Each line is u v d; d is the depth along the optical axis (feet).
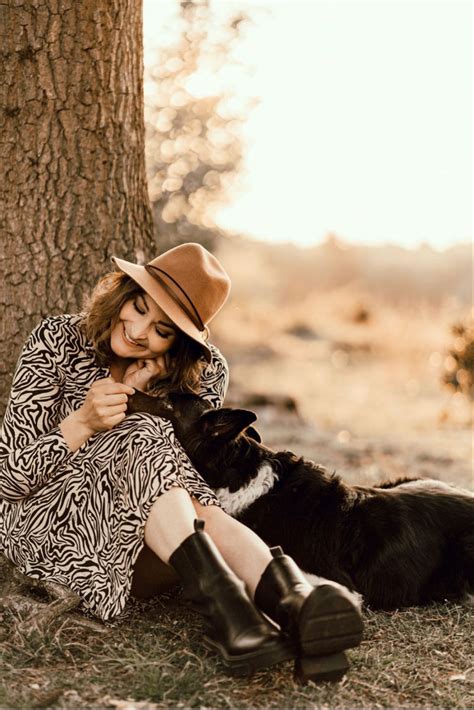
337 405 40.75
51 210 13.65
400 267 99.09
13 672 9.14
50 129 13.50
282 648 8.59
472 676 9.93
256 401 33.60
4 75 13.25
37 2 13.14
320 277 101.81
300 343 61.67
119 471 10.00
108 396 10.17
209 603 8.89
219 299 11.22
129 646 9.97
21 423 10.62
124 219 14.28
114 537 10.12
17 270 13.56
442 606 12.01
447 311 63.77
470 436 32.19
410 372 52.16
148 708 8.51
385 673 9.68
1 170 13.41
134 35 14.10
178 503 9.46
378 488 13.67
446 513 12.59
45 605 10.48
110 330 10.96
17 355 13.58
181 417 11.69
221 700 8.74
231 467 11.66
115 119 13.94
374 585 11.76
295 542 11.57
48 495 10.51
